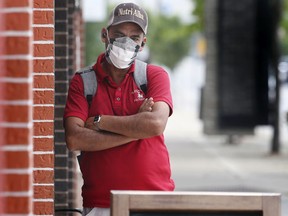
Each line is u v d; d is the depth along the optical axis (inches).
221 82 1835.6
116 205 345.1
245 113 1831.9
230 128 1847.9
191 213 347.6
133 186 401.4
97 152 405.1
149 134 397.4
